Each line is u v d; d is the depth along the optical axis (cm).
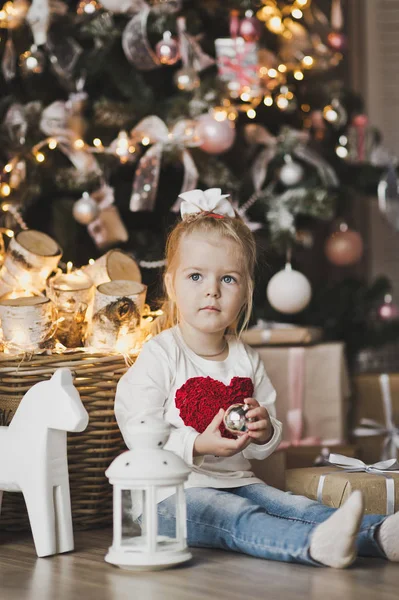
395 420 257
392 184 287
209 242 179
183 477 152
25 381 180
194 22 266
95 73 262
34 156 246
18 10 243
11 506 186
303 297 251
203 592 136
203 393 174
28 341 184
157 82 279
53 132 247
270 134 285
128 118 252
